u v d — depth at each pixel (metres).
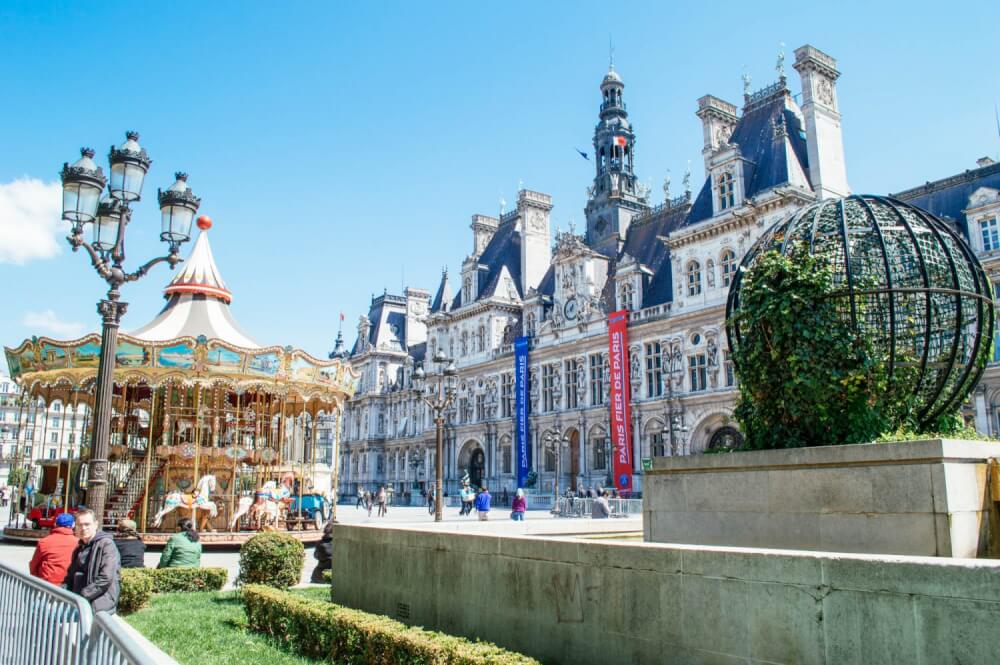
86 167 18.28
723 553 7.96
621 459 60.03
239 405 38.62
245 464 38.59
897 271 12.34
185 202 19.69
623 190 77.19
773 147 54.47
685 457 12.54
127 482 35.59
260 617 14.30
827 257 12.16
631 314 62.72
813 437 11.89
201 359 32.78
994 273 42.09
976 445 9.78
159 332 35.59
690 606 8.20
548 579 10.06
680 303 58.22
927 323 11.62
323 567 21.50
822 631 7.05
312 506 40.75
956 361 12.31
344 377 38.12
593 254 70.38
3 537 34.97
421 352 107.94
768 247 13.61
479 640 11.11
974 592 6.13
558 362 70.50
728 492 11.77
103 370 17.78
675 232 58.41
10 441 95.56
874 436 11.48
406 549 13.22
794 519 10.84
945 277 12.21
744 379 12.86
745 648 7.63
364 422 111.62
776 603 7.43
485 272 87.31
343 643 11.79
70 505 31.00
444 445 86.44
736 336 13.51
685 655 8.18
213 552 32.25
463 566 11.70
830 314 11.82
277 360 34.66
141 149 18.73
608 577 9.20
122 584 16.31
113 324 18.11
